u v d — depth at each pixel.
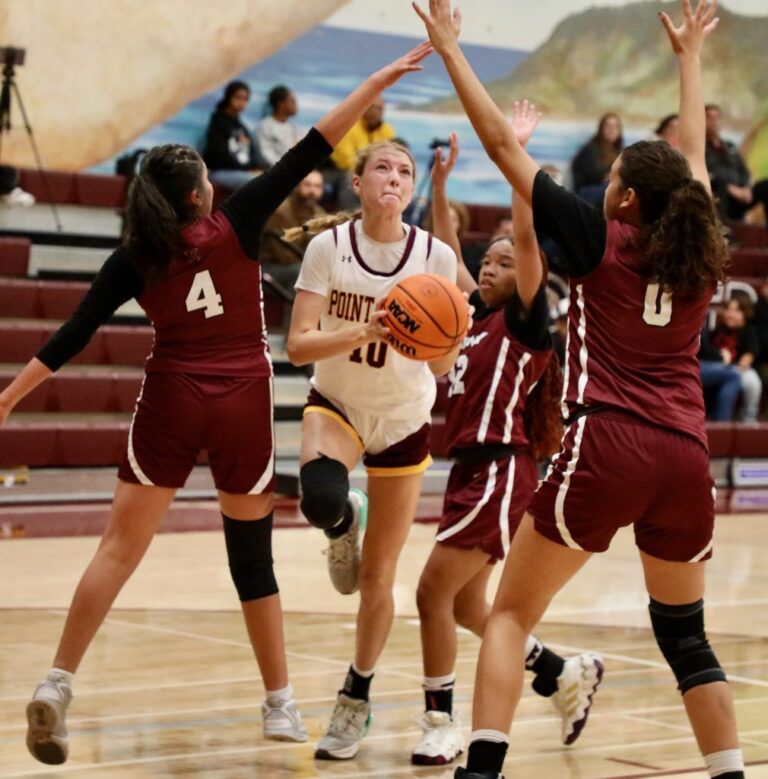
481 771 4.47
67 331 5.34
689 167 4.70
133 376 15.12
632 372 4.59
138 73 18.33
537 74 21.20
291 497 14.86
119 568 5.41
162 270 5.25
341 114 5.48
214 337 5.44
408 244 5.77
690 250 4.52
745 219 21.91
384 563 5.86
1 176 16.58
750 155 23.31
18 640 7.88
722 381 18.33
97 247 16.91
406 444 5.87
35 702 5.10
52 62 17.84
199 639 8.07
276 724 5.79
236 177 17.27
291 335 5.75
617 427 4.52
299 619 8.84
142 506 5.45
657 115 22.20
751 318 19.02
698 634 4.79
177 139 18.62
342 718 5.76
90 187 17.36
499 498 5.87
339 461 5.72
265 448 5.56
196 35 18.59
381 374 5.70
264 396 5.54
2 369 14.77
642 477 4.50
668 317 4.60
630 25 21.88
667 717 6.56
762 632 8.87
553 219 4.63
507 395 5.95
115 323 16.14
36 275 16.03
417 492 5.94
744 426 17.97
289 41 19.20
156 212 5.22
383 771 5.52
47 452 14.04
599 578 10.80
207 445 5.50
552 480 4.62
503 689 4.56
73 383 14.74
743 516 15.09
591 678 6.03
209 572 10.41
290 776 5.40
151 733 5.98
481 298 6.23
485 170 20.55
